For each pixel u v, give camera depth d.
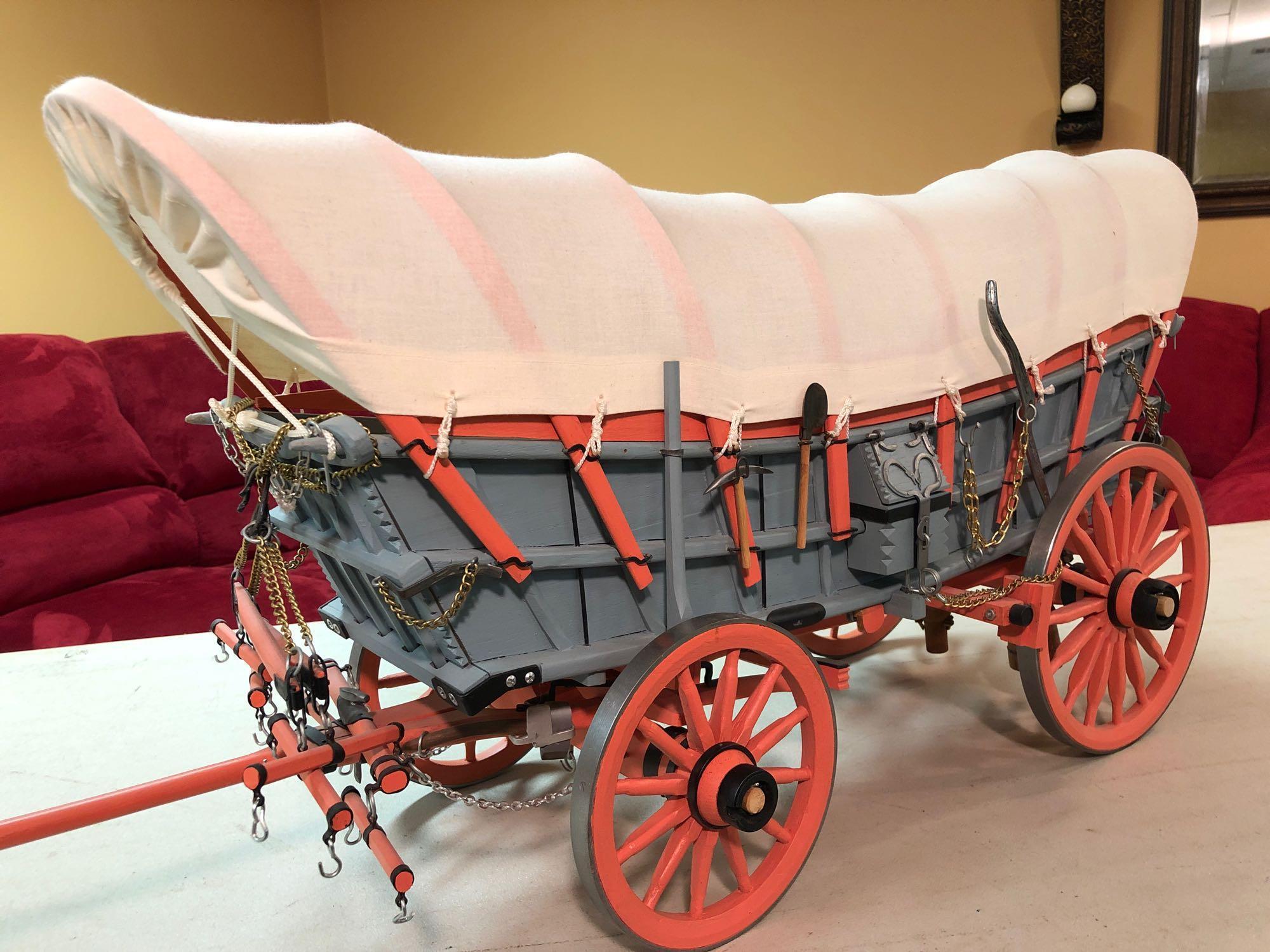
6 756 2.06
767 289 1.50
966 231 1.78
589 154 5.04
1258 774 1.86
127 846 1.74
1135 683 2.01
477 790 1.93
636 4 4.82
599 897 1.27
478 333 1.21
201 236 1.09
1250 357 4.32
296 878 1.63
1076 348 1.98
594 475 1.35
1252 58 4.18
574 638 1.45
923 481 1.68
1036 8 4.46
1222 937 1.40
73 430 3.57
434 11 5.05
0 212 3.78
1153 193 2.08
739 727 1.41
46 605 3.31
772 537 1.58
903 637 2.74
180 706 2.29
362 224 1.12
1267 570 3.02
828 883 1.55
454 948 1.43
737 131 4.88
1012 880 1.54
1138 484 2.11
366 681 1.86
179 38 4.39
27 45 3.79
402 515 1.26
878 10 4.62
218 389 4.14
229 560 4.03
